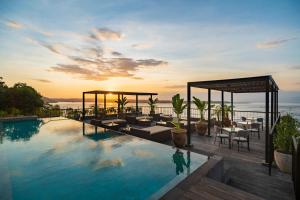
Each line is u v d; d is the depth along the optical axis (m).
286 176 3.99
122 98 16.12
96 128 9.88
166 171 4.61
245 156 5.35
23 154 5.94
